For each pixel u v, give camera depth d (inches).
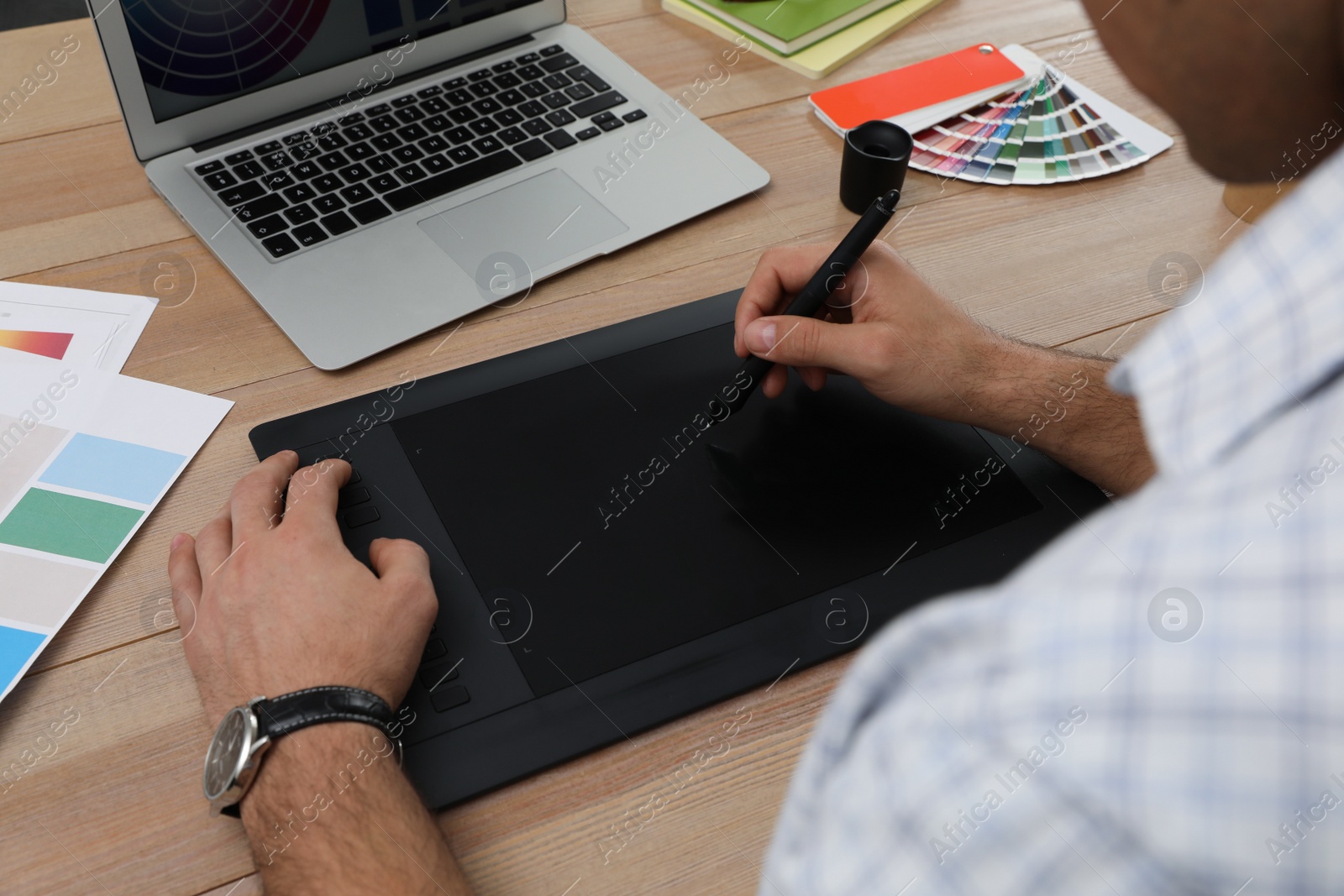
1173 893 8.6
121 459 23.8
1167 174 34.1
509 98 33.7
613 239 29.9
